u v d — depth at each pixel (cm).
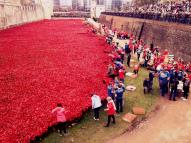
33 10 8800
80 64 2702
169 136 1468
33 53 3322
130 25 5575
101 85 2070
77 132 1492
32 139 1327
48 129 1450
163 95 2042
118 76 2334
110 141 1413
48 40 4462
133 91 2127
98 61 2839
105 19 9112
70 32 5775
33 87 1994
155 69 2630
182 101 1950
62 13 13825
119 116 1694
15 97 1797
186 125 1588
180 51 3156
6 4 5697
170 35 3484
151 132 1511
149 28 4366
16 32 5384
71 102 1714
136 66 2550
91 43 4103
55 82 2109
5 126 1405
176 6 4294
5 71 2459
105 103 1828
